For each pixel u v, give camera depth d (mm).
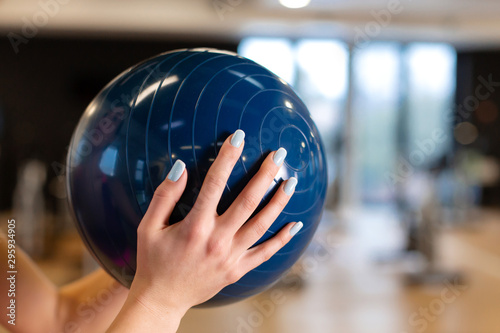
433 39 8234
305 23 7242
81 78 8383
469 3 6570
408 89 8945
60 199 6391
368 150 8992
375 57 8812
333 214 8000
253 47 8219
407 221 5312
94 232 718
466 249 5727
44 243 5508
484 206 9477
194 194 625
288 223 686
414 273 4402
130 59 8438
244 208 595
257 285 727
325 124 8445
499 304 3672
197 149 637
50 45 8312
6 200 8203
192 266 579
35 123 8367
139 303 576
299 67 8250
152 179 645
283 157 630
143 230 593
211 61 719
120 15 7184
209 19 7219
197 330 3098
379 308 3598
